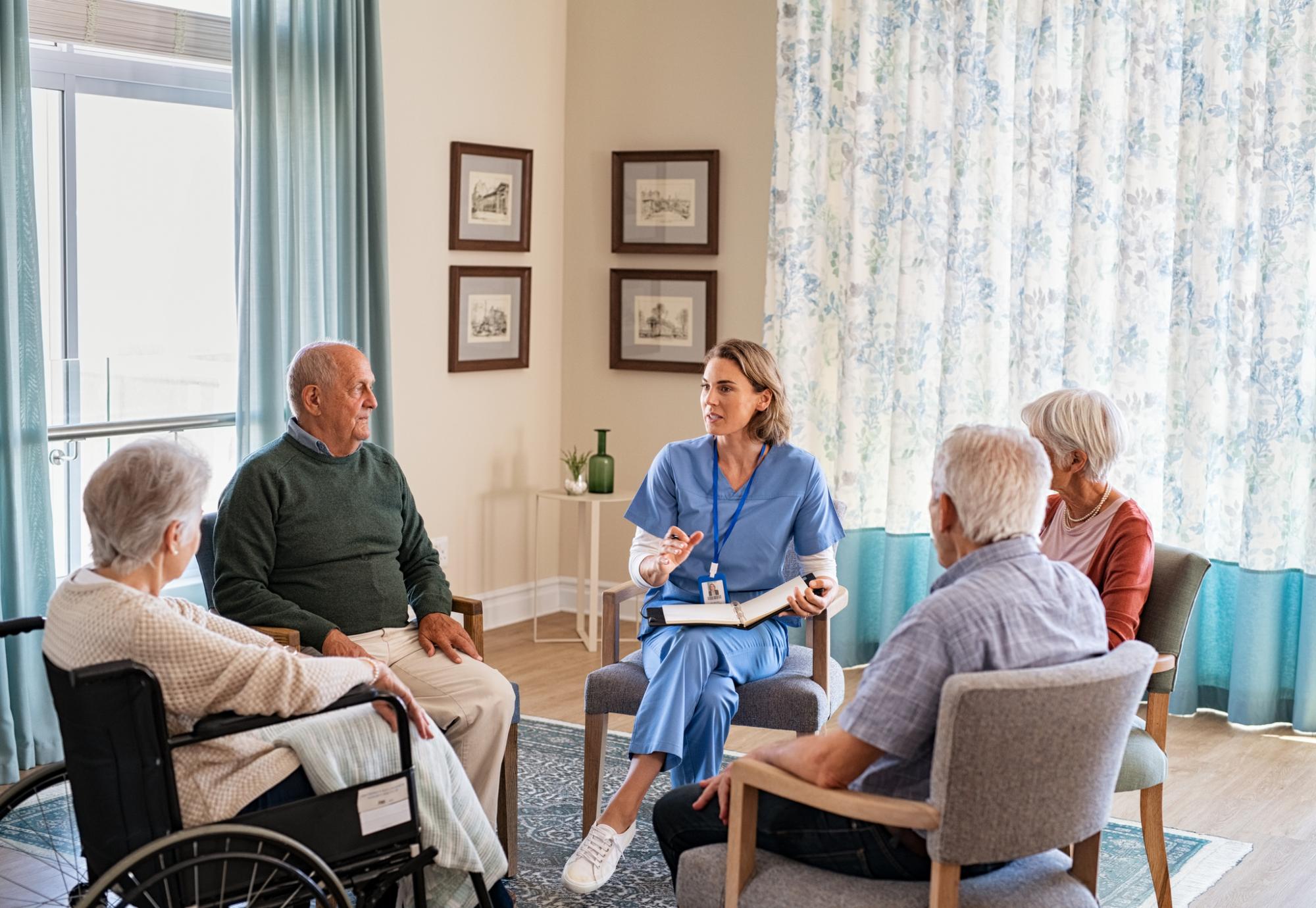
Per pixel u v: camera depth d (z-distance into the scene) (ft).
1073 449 9.53
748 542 11.21
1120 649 6.68
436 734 8.58
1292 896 10.43
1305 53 14.15
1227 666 15.30
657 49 18.48
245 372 14.43
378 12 15.55
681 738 9.92
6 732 12.37
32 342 12.49
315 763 7.95
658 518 11.42
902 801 6.41
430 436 17.63
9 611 12.46
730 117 18.08
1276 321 14.37
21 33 12.19
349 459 10.80
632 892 10.31
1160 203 15.11
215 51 15.11
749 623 10.45
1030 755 6.23
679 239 18.51
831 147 16.83
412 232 17.07
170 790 7.13
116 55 14.32
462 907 8.70
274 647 7.88
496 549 18.83
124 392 14.57
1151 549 9.44
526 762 13.21
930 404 16.60
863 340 16.63
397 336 17.02
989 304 16.05
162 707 7.03
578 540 18.38
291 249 14.74
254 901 7.19
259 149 14.38
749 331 18.22
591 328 19.39
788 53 16.67
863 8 16.19
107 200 14.40
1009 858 6.46
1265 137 14.32
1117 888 10.54
